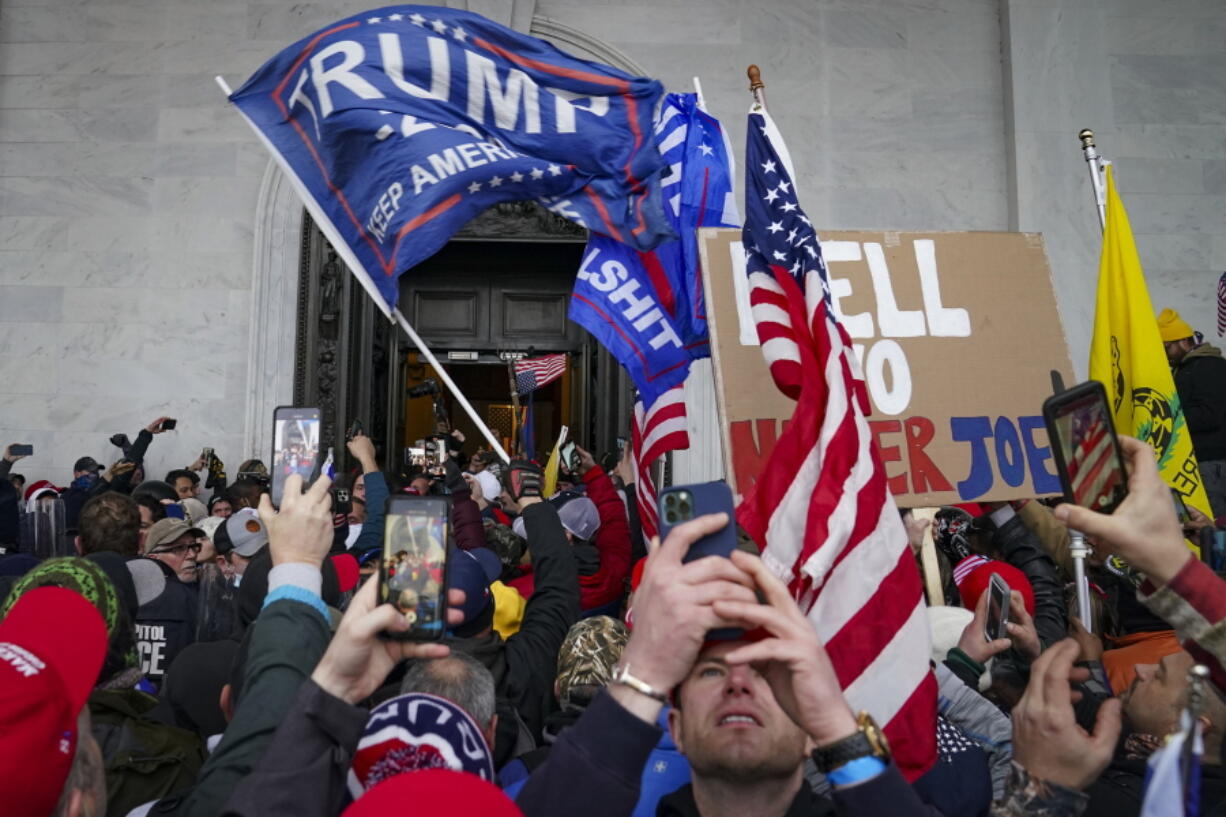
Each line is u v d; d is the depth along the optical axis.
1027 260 3.99
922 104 12.55
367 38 4.23
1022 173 12.05
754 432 3.74
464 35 4.32
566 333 13.63
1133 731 2.47
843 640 2.54
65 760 1.57
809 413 2.86
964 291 3.94
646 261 4.78
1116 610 3.79
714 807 1.90
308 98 4.22
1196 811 1.19
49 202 12.21
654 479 4.65
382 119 4.13
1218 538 2.01
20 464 11.84
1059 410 1.87
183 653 3.30
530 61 4.40
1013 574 3.47
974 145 12.48
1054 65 12.20
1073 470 1.86
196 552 5.10
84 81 12.39
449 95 4.26
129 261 12.17
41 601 1.66
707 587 1.56
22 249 12.16
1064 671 1.84
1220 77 12.30
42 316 12.07
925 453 3.78
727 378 3.78
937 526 4.33
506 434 15.91
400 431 13.45
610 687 1.61
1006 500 3.78
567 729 1.62
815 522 2.63
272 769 1.70
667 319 4.67
